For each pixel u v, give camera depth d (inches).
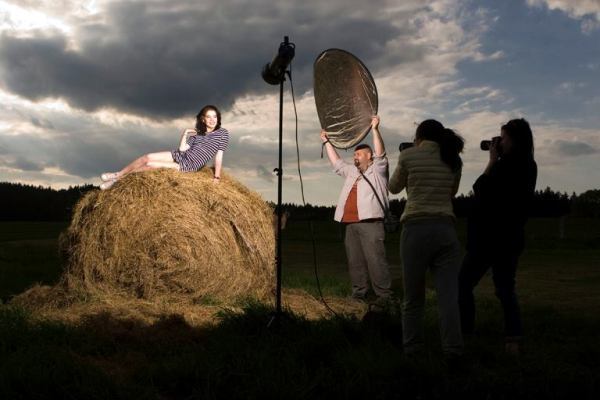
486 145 213.2
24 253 616.1
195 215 286.4
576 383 152.9
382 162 307.6
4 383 138.9
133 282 281.9
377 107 254.8
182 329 219.3
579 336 224.8
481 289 383.2
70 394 137.6
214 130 323.3
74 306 266.7
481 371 165.3
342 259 620.7
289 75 232.5
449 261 177.0
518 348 193.8
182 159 315.9
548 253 727.1
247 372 157.6
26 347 176.6
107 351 189.0
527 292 368.2
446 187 181.3
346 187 312.2
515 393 149.0
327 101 253.0
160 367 160.2
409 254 178.5
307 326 206.5
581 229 1291.8
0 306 246.2
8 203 1840.6
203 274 282.0
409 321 180.5
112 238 283.0
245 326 211.9
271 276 311.4
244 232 299.1
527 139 202.8
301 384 147.8
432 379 156.6
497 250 200.5
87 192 311.1
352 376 154.8
